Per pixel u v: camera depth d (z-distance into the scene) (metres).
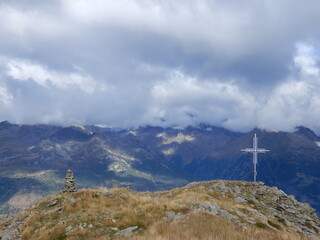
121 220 26.19
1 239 23.67
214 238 19.48
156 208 28.97
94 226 25.11
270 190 48.06
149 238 19.95
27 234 24.64
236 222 26.19
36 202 33.28
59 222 26.23
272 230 26.48
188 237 19.64
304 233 34.25
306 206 46.34
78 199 31.17
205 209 28.62
